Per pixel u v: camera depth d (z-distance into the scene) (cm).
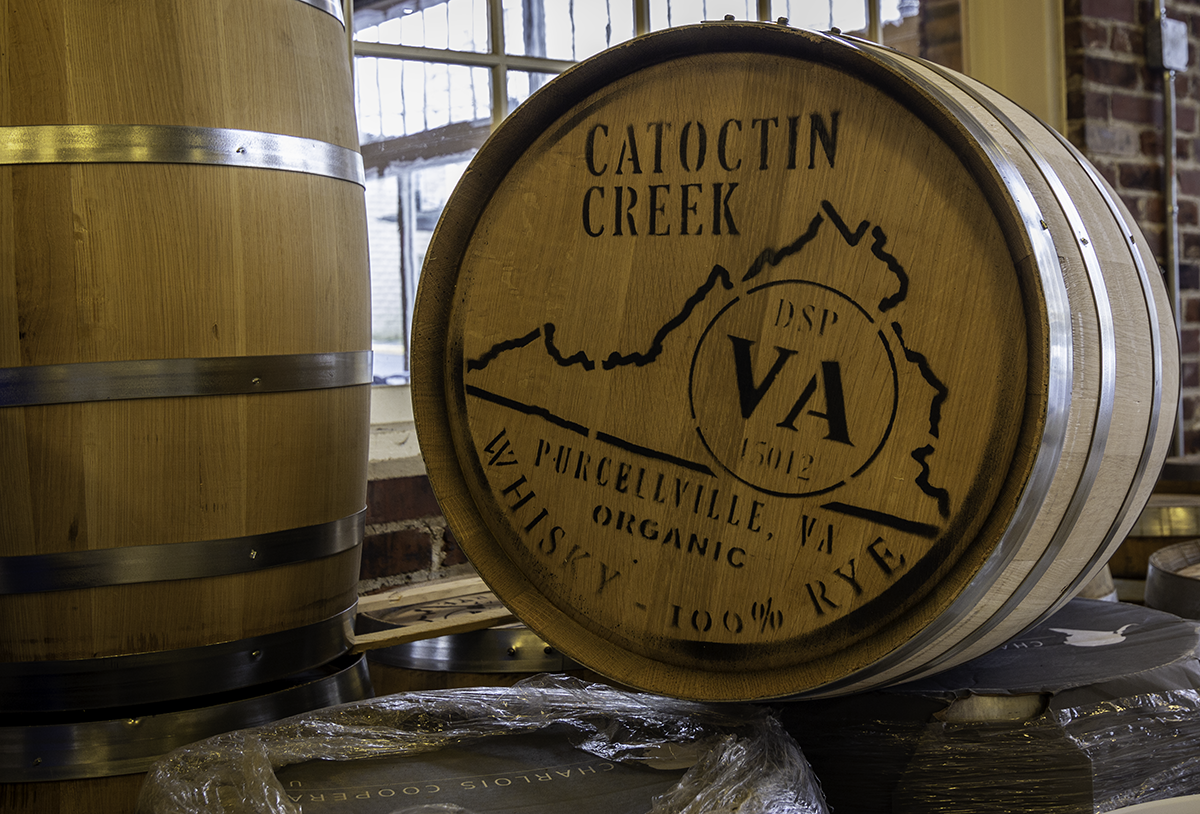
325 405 120
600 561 98
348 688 121
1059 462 82
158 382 107
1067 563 94
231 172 110
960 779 91
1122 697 95
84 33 104
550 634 99
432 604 139
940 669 96
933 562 83
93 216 105
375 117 170
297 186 116
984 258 81
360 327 127
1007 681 97
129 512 108
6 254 104
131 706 109
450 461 105
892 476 85
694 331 94
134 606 108
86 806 103
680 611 95
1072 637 112
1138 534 171
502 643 124
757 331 91
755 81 91
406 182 175
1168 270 247
